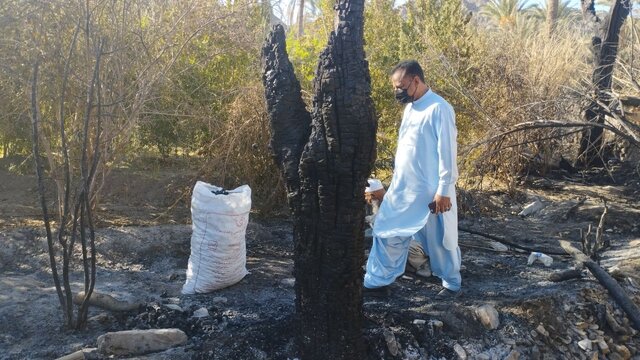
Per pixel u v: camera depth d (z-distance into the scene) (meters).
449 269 5.01
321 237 3.76
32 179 8.14
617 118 8.20
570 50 10.43
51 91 5.45
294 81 3.87
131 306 4.71
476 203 8.11
